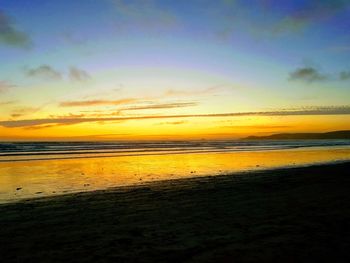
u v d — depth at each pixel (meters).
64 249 6.90
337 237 7.37
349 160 34.19
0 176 21.33
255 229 8.14
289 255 6.30
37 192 15.41
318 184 15.88
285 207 10.69
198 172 23.91
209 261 6.08
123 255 6.48
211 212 10.20
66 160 34.75
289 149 62.06
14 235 7.98
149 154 46.50
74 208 11.34
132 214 10.17
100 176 21.67
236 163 31.53
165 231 8.12
